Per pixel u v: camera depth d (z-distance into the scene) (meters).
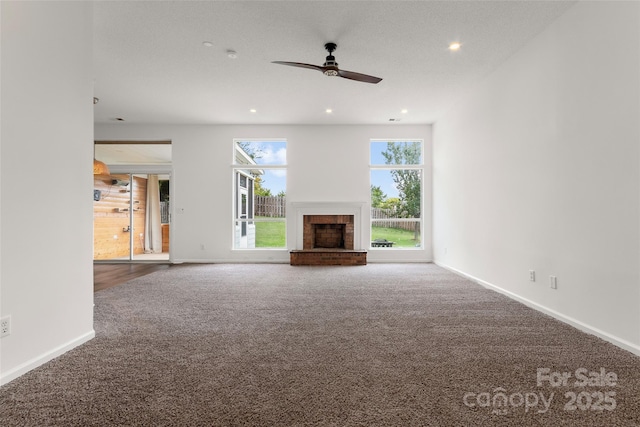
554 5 2.84
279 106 5.62
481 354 2.21
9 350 1.87
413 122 6.59
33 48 2.02
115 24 3.19
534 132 3.36
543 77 3.22
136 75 4.35
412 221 6.95
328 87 4.77
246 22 3.17
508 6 2.88
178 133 6.73
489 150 4.30
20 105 1.93
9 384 1.81
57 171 2.20
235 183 6.95
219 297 3.81
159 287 4.36
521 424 1.47
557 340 2.46
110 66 4.09
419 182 6.96
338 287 4.33
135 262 6.77
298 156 6.80
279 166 6.78
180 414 1.53
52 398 1.67
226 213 6.73
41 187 2.07
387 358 2.15
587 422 1.49
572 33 2.83
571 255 2.84
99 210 6.85
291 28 3.27
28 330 1.98
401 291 4.09
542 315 3.09
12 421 1.48
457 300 3.65
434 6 2.91
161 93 5.00
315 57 3.86
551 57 3.11
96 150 7.01
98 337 2.53
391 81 4.54
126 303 3.54
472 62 3.96
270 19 3.12
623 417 1.52
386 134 6.79
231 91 4.93
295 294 3.95
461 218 5.22
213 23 3.18
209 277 5.07
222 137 6.74
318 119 6.40
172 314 3.14
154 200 7.43
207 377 1.89
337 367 2.02
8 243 1.87
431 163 6.77
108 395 1.70
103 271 5.68
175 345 2.37
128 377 1.89
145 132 6.70
